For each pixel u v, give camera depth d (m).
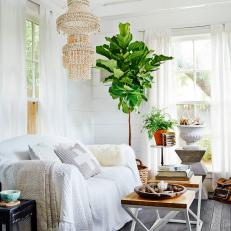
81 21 3.16
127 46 4.59
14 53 3.57
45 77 4.16
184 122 4.68
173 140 4.64
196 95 5.33
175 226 3.38
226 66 4.91
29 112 4.09
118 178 3.47
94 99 5.71
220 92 4.90
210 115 5.21
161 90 5.21
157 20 5.36
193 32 5.17
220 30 4.96
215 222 3.48
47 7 4.38
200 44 5.30
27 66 4.09
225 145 4.88
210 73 5.21
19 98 3.59
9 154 2.91
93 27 3.34
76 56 3.34
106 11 5.25
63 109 4.55
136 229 3.31
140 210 4.01
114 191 3.22
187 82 5.37
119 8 5.20
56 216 2.52
